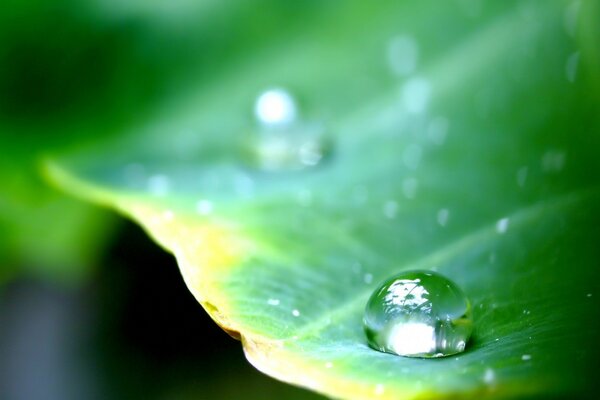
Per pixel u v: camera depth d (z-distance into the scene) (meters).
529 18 0.12
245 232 0.10
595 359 0.09
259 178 0.12
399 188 0.11
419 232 0.10
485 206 0.11
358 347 0.09
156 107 0.13
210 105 0.13
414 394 0.09
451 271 0.10
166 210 0.10
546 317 0.09
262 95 0.12
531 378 0.09
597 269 0.09
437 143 0.12
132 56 0.13
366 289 0.10
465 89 0.12
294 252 0.10
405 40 0.13
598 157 0.11
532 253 0.10
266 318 0.09
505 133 0.11
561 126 0.11
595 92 0.11
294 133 0.12
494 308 0.09
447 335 0.09
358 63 0.13
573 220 0.10
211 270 0.10
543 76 0.12
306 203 0.11
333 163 0.12
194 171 0.12
